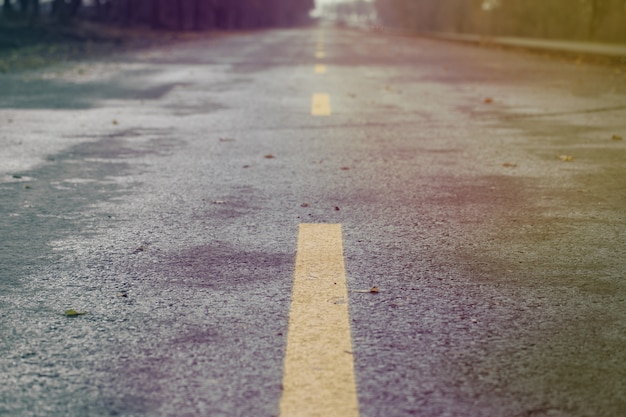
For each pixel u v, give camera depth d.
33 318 3.09
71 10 43.75
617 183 5.77
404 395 2.41
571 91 13.30
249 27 103.19
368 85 14.19
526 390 2.46
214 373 2.57
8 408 2.34
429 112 10.23
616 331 2.97
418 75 16.89
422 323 3.02
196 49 28.44
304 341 2.83
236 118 9.45
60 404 2.37
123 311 3.16
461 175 6.07
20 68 17.12
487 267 3.76
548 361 2.69
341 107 10.69
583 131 8.52
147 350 2.77
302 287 3.44
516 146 7.50
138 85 13.70
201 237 4.27
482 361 2.68
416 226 4.53
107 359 2.70
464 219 4.70
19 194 5.35
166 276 3.60
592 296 3.36
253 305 3.21
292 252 3.98
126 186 5.61
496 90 13.48
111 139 7.77
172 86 13.57
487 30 71.00
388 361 2.66
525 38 56.25
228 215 4.77
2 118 9.23
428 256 3.93
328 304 3.22
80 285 3.48
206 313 3.12
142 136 7.98
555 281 3.56
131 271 3.68
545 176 6.04
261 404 2.35
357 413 2.29
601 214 4.84
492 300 3.30
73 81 14.30
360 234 4.34
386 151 7.20
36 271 3.69
